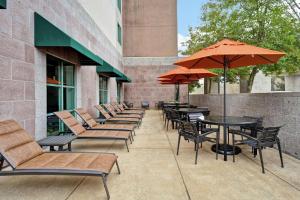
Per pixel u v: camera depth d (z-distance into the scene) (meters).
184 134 5.23
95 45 10.76
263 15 8.71
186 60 5.34
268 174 4.10
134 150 5.80
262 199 3.17
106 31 13.42
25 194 3.27
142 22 20.80
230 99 9.29
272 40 8.67
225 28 10.12
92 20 10.23
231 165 4.59
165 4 20.89
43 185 3.58
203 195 3.29
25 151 3.52
